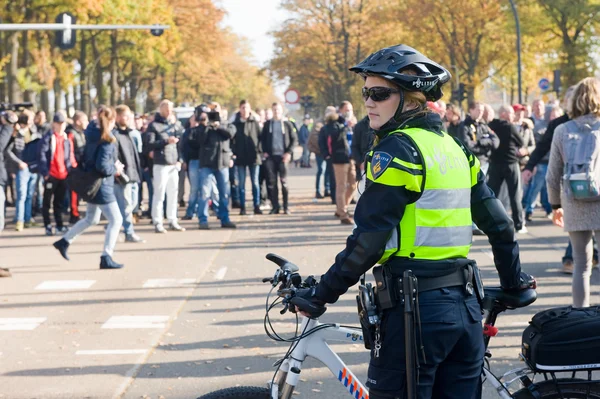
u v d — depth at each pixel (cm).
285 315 951
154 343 841
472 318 371
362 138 1680
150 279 1197
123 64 6881
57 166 1745
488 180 1606
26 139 1966
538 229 1667
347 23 6619
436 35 6266
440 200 365
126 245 1556
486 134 1521
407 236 363
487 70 6369
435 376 378
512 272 409
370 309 368
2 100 4441
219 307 1002
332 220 1914
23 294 1105
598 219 739
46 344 846
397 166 357
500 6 5781
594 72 5481
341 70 6788
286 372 411
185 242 1583
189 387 697
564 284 1081
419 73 374
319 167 2486
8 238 1705
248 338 851
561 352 398
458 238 371
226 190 1792
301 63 6981
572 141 742
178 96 9738
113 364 769
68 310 1004
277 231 1730
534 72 6562
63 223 1984
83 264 1343
